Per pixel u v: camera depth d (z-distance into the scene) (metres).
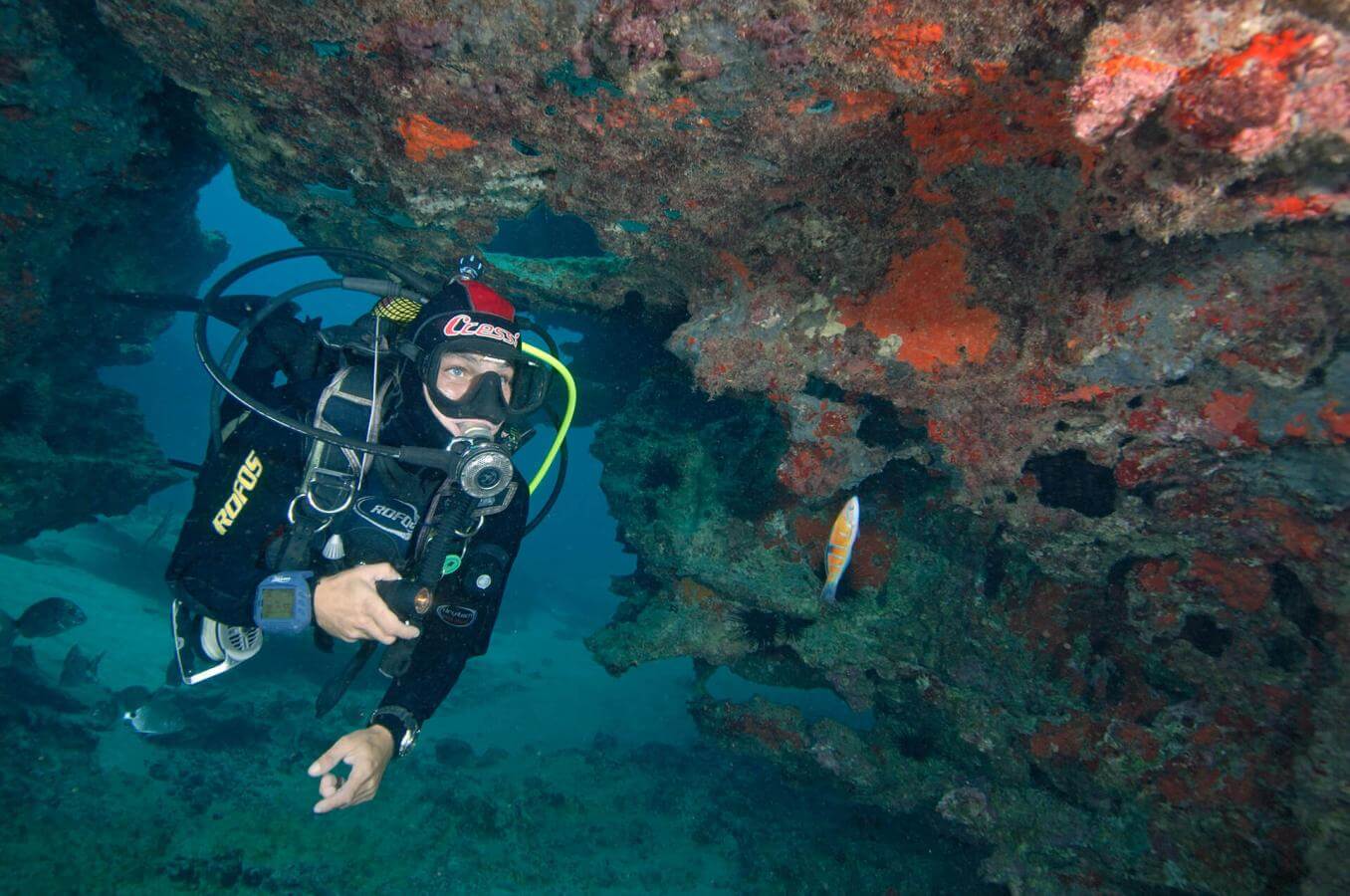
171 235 7.80
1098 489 4.12
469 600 2.57
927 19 2.35
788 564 6.05
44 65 4.57
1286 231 2.91
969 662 5.46
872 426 4.73
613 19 2.60
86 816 6.53
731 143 3.29
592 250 7.09
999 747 5.24
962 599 5.59
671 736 14.06
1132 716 4.75
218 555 2.00
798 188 3.59
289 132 4.18
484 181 4.08
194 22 3.36
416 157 3.95
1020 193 3.21
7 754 6.98
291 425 2.16
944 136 3.04
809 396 4.69
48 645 9.88
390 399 2.57
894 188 3.47
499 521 2.72
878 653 5.80
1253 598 4.02
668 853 8.70
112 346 7.96
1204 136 1.82
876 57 2.58
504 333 2.58
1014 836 5.11
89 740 7.73
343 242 5.69
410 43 3.00
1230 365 3.41
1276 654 4.00
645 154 3.49
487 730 12.95
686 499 6.74
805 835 8.74
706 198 3.78
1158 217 2.26
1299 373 3.26
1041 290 3.56
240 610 1.96
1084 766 4.86
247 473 2.11
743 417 6.91
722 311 4.50
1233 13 1.60
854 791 6.09
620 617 7.64
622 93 3.03
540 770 11.02
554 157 3.71
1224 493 3.85
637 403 8.38
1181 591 4.23
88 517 7.08
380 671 2.37
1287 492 3.66
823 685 6.68
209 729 9.09
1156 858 4.50
